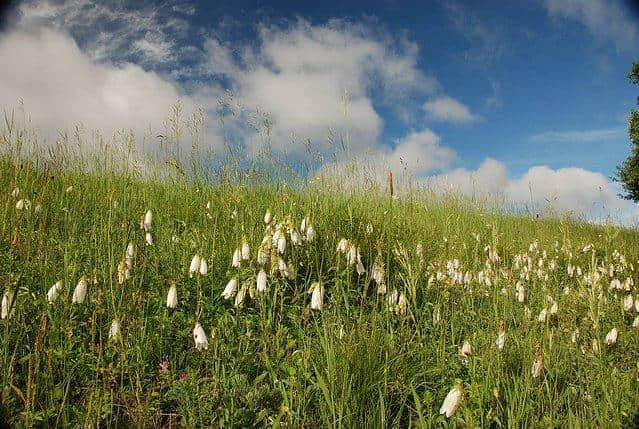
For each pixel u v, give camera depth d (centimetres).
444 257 139
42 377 74
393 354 88
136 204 164
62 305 89
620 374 96
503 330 88
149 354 88
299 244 117
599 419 76
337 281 106
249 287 97
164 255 124
